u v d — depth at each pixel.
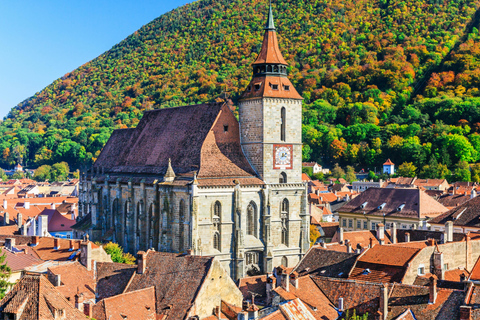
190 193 157.50
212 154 167.12
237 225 161.62
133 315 97.62
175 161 175.25
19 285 77.94
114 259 155.62
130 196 182.88
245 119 171.75
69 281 108.69
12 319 74.50
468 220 179.25
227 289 106.88
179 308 101.00
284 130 170.62
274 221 168.88
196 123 178.62
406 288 91.88
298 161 173.38
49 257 133.75
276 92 169.12
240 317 83.62
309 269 118.69
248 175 167.62
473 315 81.69
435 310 86.50
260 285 119.94
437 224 186.25
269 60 170.88
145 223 176.88
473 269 115.69
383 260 111.81
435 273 111.19
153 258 112.50
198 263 107.19
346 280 97.94
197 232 157.50
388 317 88.44
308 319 87.62
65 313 76.94
